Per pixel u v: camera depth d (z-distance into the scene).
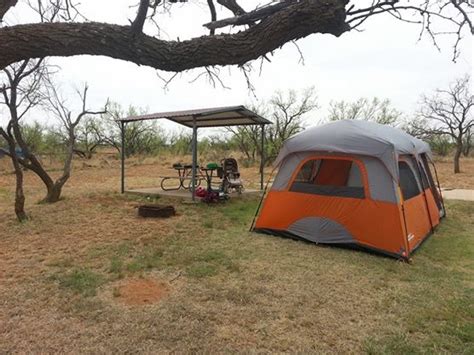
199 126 11.30
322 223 5.61
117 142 26.86
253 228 6.38
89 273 4.32
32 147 23.55
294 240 5.84
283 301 3.66
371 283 4.14
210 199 8.95
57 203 8.77
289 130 19.72
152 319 3.25
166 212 7.43
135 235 6.00
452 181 13.91
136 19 2.16
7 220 7.07
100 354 2.73
